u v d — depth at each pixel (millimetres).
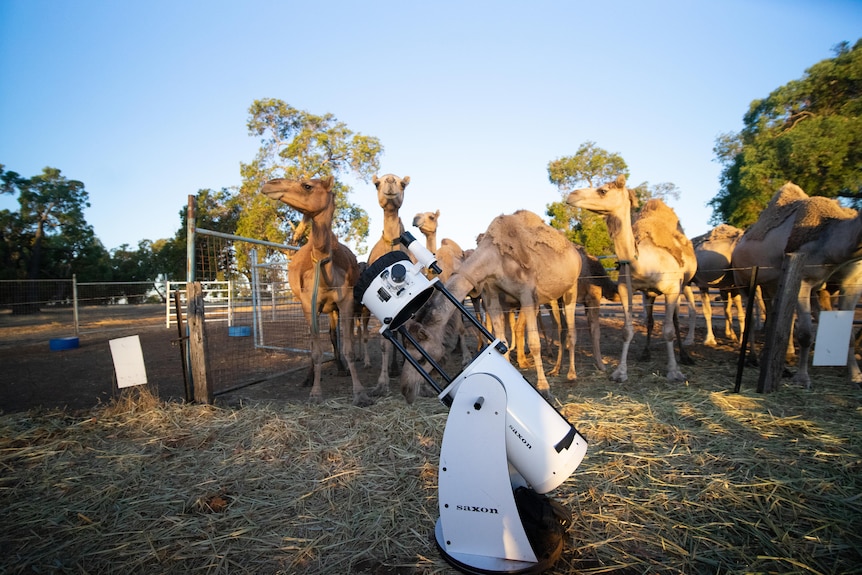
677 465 3373
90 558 2529
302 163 28484
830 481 3076
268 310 14273
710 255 8883
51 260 34312
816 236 5547
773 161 16594
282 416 4617
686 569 2326
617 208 5695
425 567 2367
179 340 5164
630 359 7672
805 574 2232
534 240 5547
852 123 15562
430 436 4016
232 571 2393
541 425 2277
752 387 5406
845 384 5453
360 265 8000
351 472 3416
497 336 5637
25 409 5496
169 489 3258
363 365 8297
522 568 2193
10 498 3209
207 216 31312
